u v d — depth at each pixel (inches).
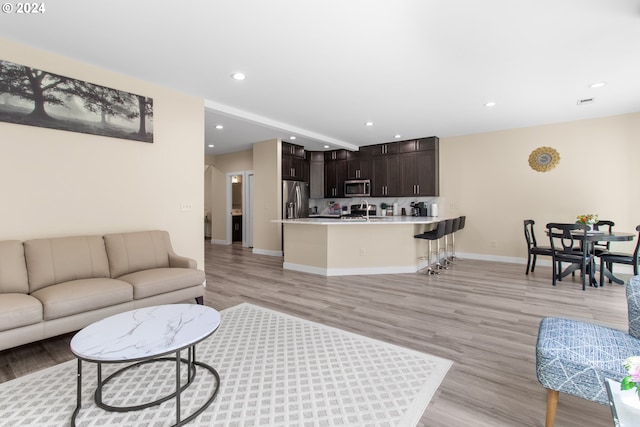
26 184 109.5
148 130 141.9
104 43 108.6
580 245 197.2
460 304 139.0
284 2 87.0
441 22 96.9
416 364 87.4
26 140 109.3
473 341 102.1
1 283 94.3
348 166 306.0
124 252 123.8
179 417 63.7
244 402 70.9
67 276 107.3
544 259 222.5
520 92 156.6
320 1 86.7
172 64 125.0
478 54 117.4
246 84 145.9
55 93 115.0
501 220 238.5
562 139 213.9
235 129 232.5
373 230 200.5
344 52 115.9
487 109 184.7
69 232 119.3
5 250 97.8
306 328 112.0
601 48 112.5
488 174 242.8
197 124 161.8
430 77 138.2
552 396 60.7
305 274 197.3
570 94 159.5
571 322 73.2
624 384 42.8
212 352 94.2
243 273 199.9
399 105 177.0
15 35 102.7
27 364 89.2
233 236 366.6
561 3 87.6
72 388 77.3
